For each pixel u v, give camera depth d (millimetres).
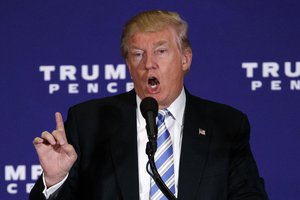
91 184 6469
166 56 6395
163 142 6516
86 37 9570
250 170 6664
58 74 9539
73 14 9594
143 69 6363
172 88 6516
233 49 9445
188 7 9508
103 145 6590
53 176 5973
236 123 6867
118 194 6363
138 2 9570
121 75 9523
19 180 9508
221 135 6715
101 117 6762
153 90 6461
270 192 9359
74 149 6102
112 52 9547
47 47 9570
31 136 9531
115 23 9586
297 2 9445
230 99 9438
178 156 6566
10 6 9594
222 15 9484
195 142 6582
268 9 9453
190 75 9484
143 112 5555
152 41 6332
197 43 9484
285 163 9352
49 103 9531
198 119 6738
